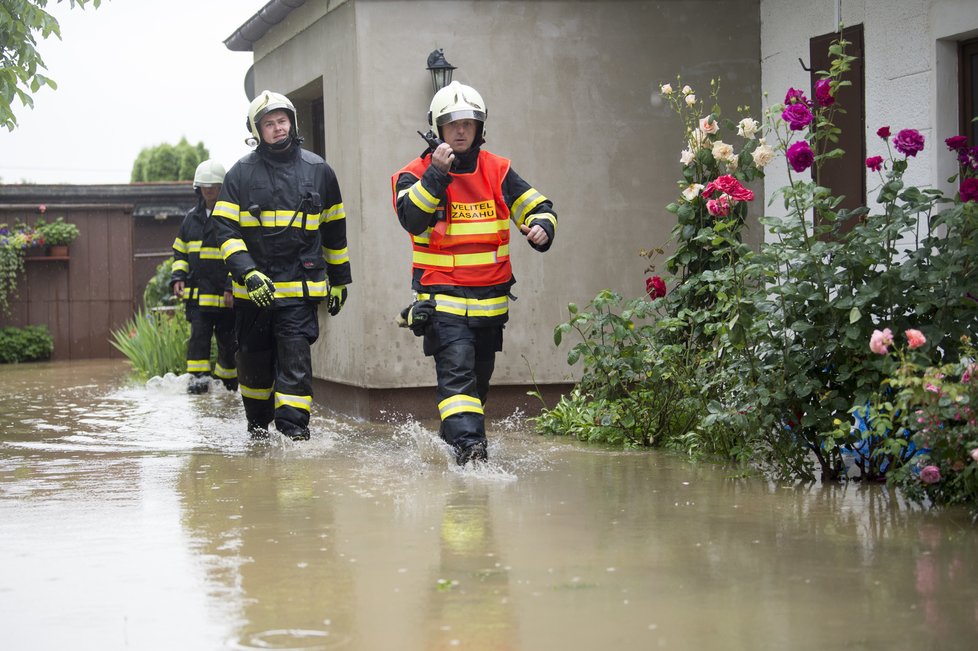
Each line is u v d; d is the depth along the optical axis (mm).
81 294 22312
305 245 8344
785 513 5574
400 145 9773
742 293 6848
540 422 9000
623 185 10125
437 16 9805
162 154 41719
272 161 8359
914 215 8227
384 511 5699
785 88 9938
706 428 7496
